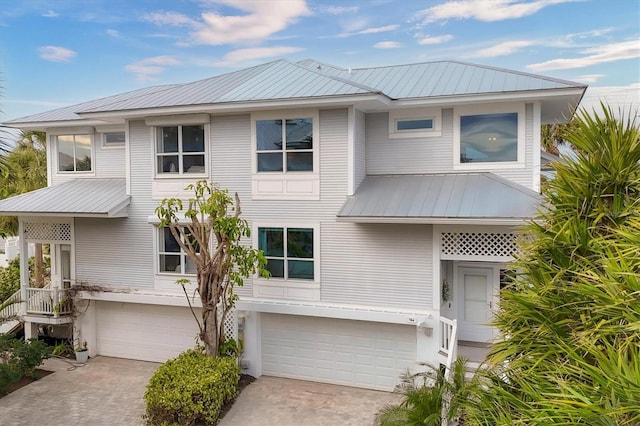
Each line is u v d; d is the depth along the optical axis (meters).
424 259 11.98
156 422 10.77
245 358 13.66
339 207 12.62
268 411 11.56
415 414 8.75
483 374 4.82
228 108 12.81
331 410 11.60
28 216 15.57
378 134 13.67
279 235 13.20
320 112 12.68
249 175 13.38
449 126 13.09
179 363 11.76
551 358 4.25
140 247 14.66
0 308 14.21
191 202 11.70
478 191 11.86
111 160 16.66
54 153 17.23
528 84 12.30
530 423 3.58
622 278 3.89
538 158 12.34
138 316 15.11
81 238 15.27
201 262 11.85
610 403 3.21
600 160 5.02
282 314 13.54
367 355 12.84
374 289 12.42
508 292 4.98
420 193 12.20
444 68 15.41
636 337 3.56
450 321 11.46
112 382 13.44
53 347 15.49
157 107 13.35
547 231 5.06
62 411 11.67
